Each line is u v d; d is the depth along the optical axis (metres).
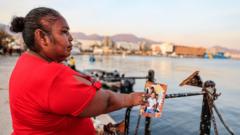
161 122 13.97
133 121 12.90
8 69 22.55
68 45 1.61
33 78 1.37
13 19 1.59
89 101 1.35
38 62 1.46
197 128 13.32
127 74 47.62
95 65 72.56
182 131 12.74
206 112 2.84
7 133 5.37
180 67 89.69
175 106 18.80
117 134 3.11
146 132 3.25
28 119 1.42
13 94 1.46
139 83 32.25
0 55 56.62
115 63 91.62
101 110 1.41
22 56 1.58
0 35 64.88
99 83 1.43
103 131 3.23
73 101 1.33
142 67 74.25
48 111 1.38
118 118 13.82
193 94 2.76
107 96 1.44
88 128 1.71
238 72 77.50
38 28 1.52
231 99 25.06
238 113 18.53
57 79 1.35
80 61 91.38
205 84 2.82
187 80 2.58
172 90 29.09
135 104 1.60
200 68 92.94
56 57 1.59
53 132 1.46
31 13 1.55
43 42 1.53
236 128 14.23
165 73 57.25
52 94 1.33
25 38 1.56
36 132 1.45
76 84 1.35
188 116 15.84
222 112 18.83
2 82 12.88
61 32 1.57
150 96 1.82
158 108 1.80
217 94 2.85
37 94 1.35
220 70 87.44
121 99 1.53
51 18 1.53
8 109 7.22
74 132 1.56
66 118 1.45
